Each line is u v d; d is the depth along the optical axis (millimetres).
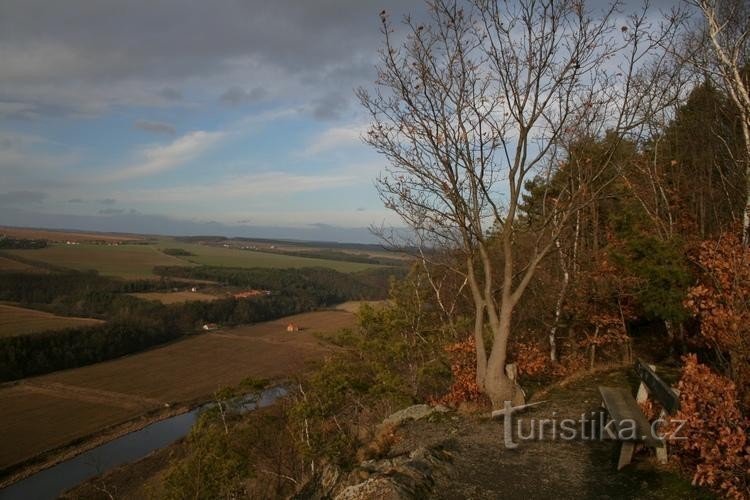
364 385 18812
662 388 6762
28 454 36375
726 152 15516
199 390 51750
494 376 9367
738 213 13898
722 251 8609
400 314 20844
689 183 16484
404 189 10273
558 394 10273
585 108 9336
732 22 10977
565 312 14992
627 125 9375
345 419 20297
